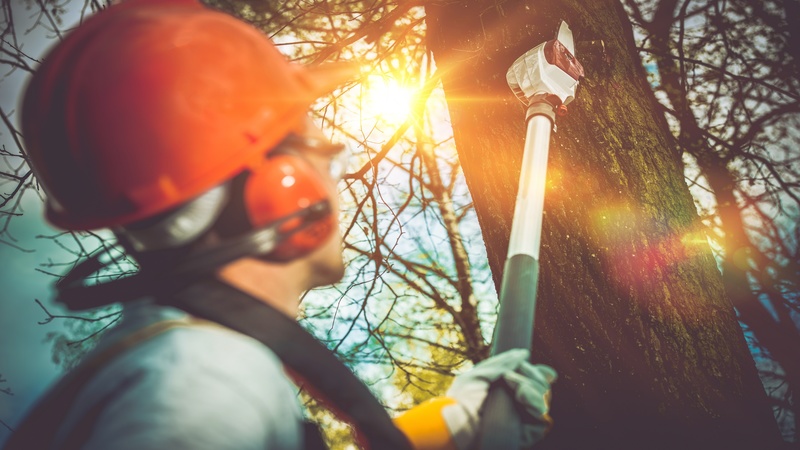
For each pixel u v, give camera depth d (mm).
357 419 998
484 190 2123
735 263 6297
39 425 912
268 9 4453
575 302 1919
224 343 885
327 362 996
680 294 1903
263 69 1103
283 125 1068
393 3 3385
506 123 2076
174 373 811
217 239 1014
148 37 1051
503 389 1184
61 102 1047
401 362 5141
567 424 1884
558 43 1771
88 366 911
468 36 2176
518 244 1389
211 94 1030
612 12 2252
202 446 747
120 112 1010
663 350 1854
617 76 2109
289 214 1021
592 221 1947
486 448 1105
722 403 1840
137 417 752
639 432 1816
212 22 1104
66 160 1040
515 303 1301
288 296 1069
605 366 1872
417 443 1177
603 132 2014
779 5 5926
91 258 1119
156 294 986
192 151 1004
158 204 994
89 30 1100
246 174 1032
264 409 838
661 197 2000
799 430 5262
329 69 1268
